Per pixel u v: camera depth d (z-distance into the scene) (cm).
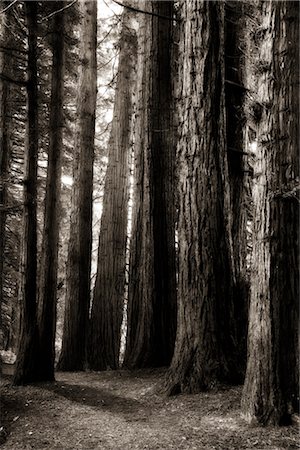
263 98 565
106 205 1278
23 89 1305
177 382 680
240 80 897
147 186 995
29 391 743
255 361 552
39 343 814
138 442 520
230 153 892
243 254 889
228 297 711
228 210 735
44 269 838
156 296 960
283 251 552
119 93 1337
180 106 749
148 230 983
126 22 1345
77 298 1110
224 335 694
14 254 1625
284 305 548
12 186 1525
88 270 1137
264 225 559
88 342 1182
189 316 700
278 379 536
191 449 488
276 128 557
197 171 722
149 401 667
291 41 560
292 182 543
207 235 709
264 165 563
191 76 736
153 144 1002
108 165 1308
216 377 668
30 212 806
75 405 682
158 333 952
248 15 693
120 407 661
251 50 640
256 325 556
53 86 888
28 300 808
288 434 503
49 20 1009
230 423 546
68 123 1521
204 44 731
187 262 711
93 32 1212
